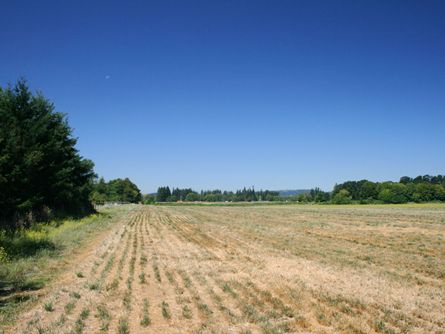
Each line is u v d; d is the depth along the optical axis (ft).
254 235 98.48
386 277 48.01
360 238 89.40
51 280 43.21
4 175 78.33
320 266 54.90
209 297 37.73
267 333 28.07
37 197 94.07
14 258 51.39
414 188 421.18
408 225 121.19
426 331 29.27
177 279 45.68
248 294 38.73
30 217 81.92
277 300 36.42
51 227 88.53
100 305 33.99
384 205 362.94
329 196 588.91
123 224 131.03
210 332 28.22
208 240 88.07
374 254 66.08
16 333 27.12
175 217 184.03
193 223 143.95
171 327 29.30
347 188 568.00
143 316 31.58
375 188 475.31
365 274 49.57
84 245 73.00
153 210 277.23
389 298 37.88
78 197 141.49
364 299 37.14
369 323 30.58
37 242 65.05
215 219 166.61
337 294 38.83
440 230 105.50
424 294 40.04
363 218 157.99
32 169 89.20
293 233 102.06
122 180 542.16
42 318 30.35
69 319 30.40
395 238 88.38
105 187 457.27
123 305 34.37
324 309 34.06
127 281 43.65
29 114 102.73
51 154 102.78
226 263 57.31
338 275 48.60
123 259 58.85
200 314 32.24
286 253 67.87
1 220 76.18
